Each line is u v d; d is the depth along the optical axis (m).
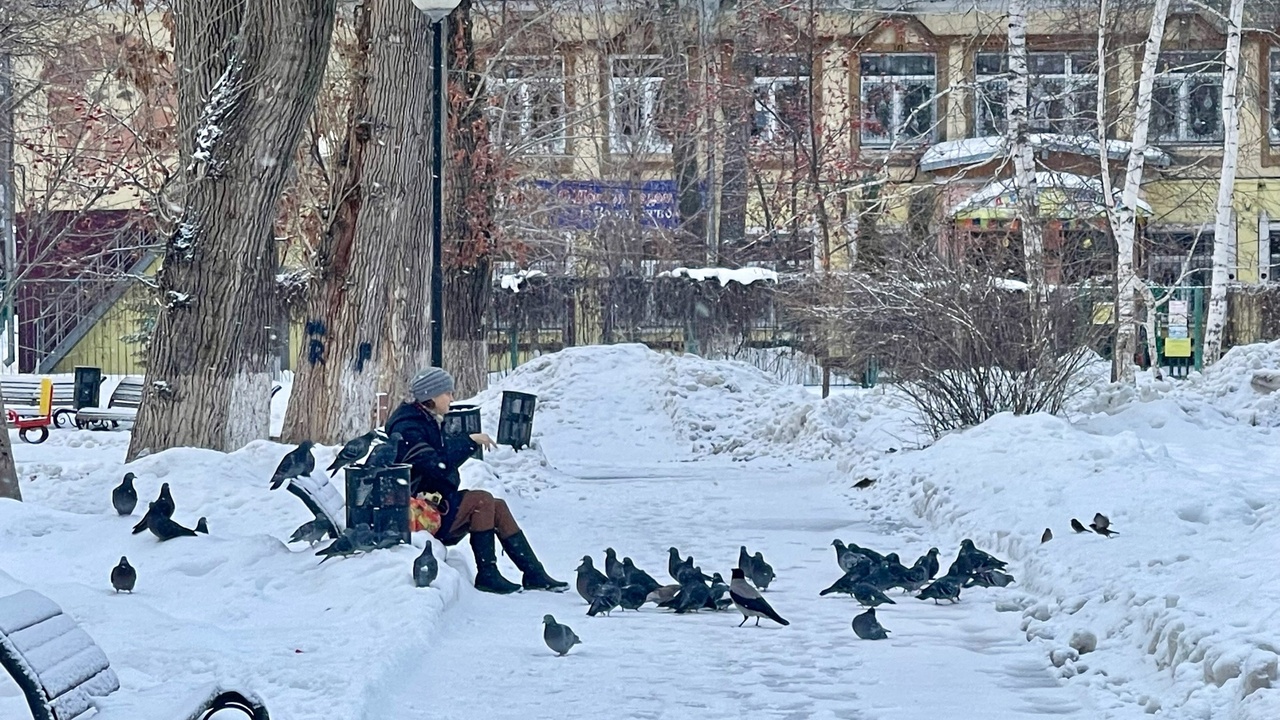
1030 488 15.31
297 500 15.69
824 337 29.25
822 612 11.02
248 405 22.36
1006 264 24.84
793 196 41.56
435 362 18.94
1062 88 41.94
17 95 37.94
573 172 44.34
